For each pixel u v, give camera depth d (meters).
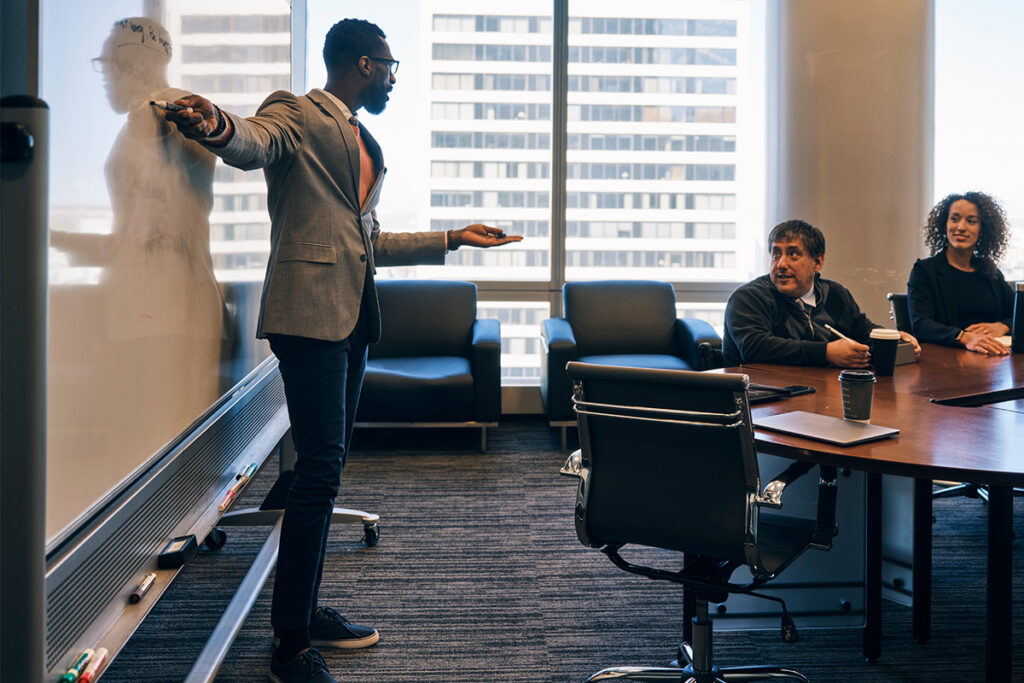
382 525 3.47
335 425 2.13
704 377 1.72
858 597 2.48
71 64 1.29
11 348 1.03
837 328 3.21
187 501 1.84
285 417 2.93
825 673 2.32
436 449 4.66
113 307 1.46
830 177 4.58
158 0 1.67
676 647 2.45
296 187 2.04
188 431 1.88
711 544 1.82
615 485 1.92
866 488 2.41
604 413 1.87
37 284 1.03
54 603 1.22
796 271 3.00
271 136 1.91
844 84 4.52
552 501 3.78
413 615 2.65
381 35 2.31
